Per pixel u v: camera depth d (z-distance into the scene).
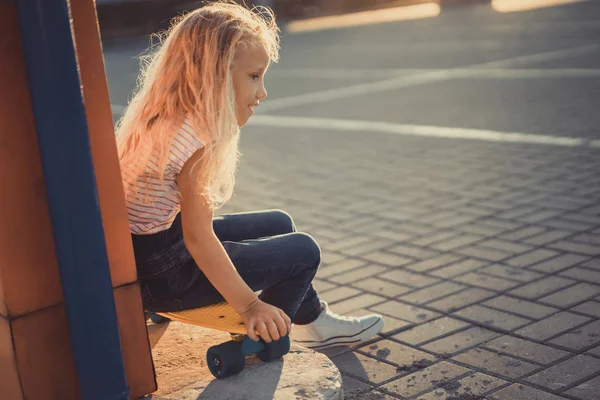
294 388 2.52
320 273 4.22
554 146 6.58
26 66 2.05
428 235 4.69
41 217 2.24
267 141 8.02
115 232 2.37
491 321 3.43
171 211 2.50
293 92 11.01
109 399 2.29
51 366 2.32
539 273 3.93
